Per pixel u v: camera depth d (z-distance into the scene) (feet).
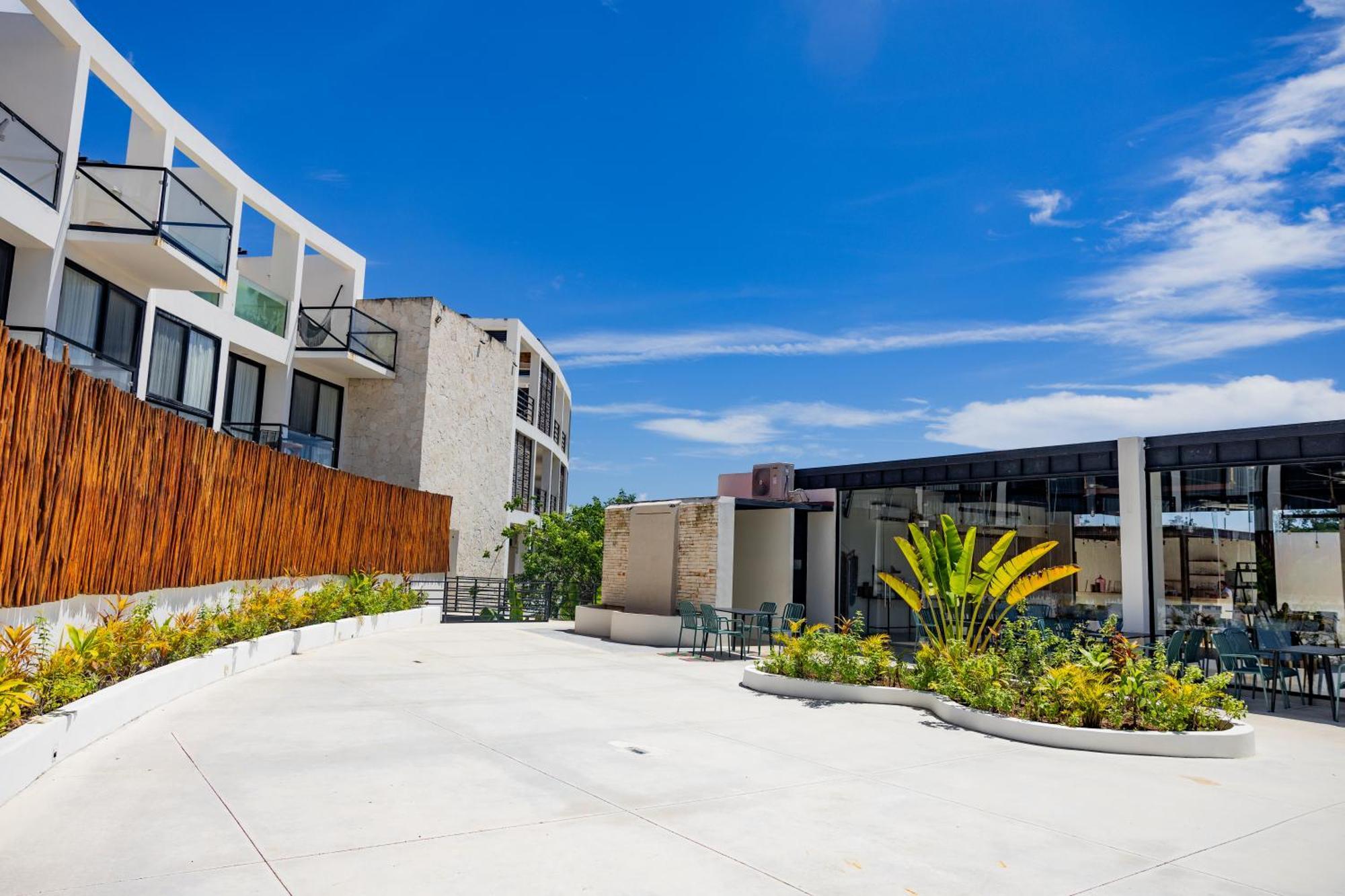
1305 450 41.01
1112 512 48.93
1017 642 36.01
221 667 33.73
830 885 14.66
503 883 14.05
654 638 56.39
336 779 20.03
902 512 61.00
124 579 31.65
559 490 143.54
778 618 62.64
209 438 39.63
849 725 30.09
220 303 64.23
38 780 18.84
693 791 20.39
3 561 23.31
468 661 43.96
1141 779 23.21
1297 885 15.42
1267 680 37.78
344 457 78.48
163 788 18.67
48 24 45.21
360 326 77.61
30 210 43.11
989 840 17.48
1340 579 39.96
